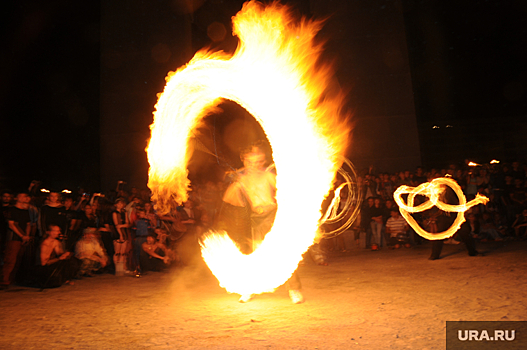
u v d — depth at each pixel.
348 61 14.06
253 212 5.46
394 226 11.04
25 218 7.66
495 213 11.52
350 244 11.73
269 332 3.92
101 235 9.42
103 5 14.59
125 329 4.29
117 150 14.01
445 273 6.65
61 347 3.78
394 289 5.64
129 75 14.28
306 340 3.63
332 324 4.09
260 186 5.48
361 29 14.16
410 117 13.71
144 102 14.14
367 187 12.01
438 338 3.52
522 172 12.00
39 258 7.43
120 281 7.70
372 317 4.28
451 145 17.94
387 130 13.73
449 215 8.24
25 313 5.25
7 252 7.41
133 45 14.37
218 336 3.88
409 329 3.82
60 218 8.29
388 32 14.07
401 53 13.95
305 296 5.49
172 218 9.43
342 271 7.52
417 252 9.66
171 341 3.80
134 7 14.49
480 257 8.09
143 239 8.77
